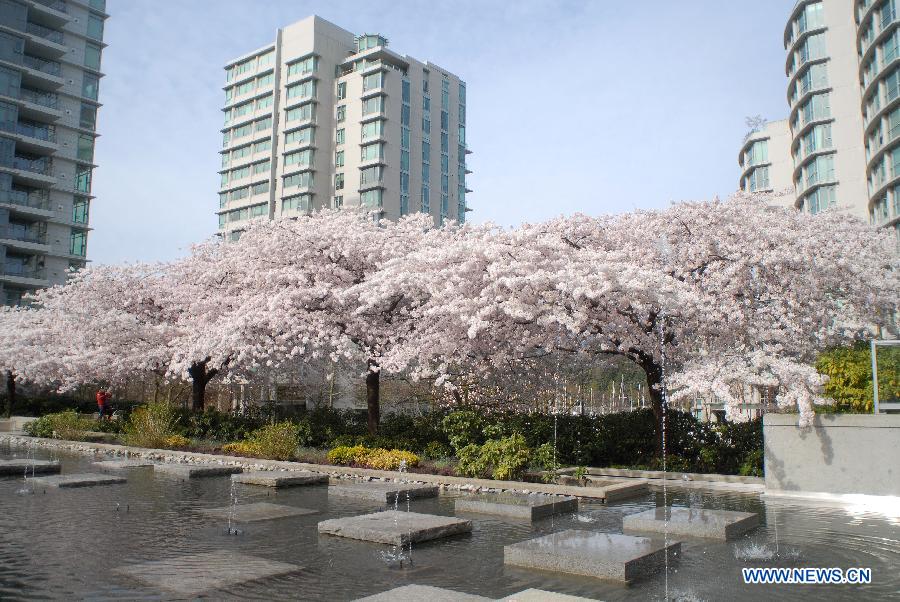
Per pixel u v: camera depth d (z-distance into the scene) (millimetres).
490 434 15617
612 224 19000
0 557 7859
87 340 26000
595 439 17062
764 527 9945
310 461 17828
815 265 16781
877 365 12875
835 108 57188
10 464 15320
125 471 16422
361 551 8305
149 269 26828
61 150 57281
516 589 6762
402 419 21000
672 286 14891
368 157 76812
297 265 20953
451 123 87562
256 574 7133
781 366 13398
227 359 24125
